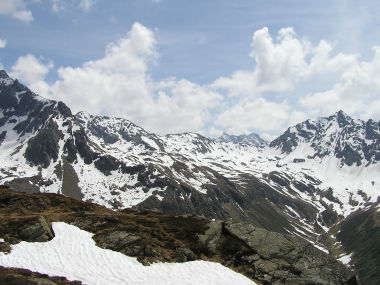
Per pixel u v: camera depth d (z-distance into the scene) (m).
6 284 30.20
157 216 67.56
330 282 47.16
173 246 51.16
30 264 41.06
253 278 47.16
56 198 72.12
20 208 64.94
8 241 45.44
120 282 39.56
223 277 44.81
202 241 53.34
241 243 54.75
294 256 52.09
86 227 54.53
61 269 40.91
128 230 53.88
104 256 45.69
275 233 58.09
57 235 49.78
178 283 41.34
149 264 45.53
